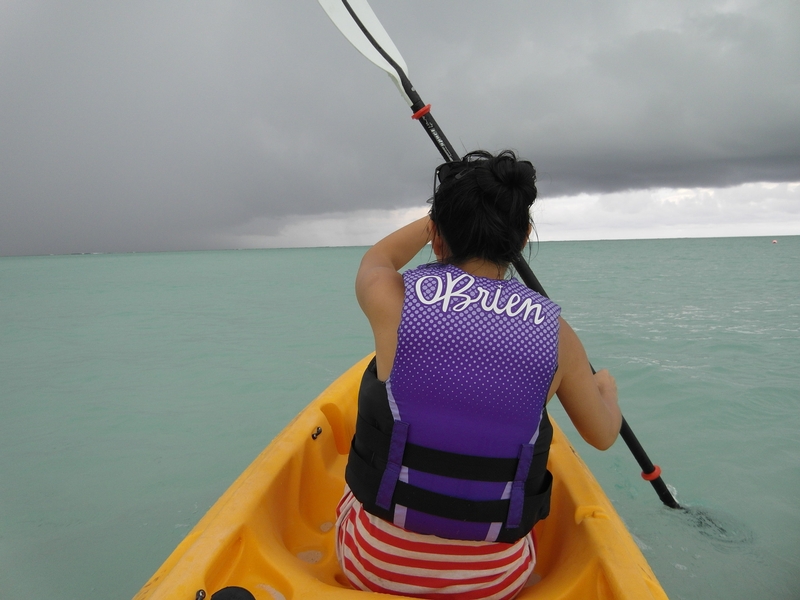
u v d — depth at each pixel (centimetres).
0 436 364
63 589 208
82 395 456
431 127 187
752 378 462
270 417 398
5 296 1376
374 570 98
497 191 90
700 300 1006
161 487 291
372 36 195
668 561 217
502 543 96
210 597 99
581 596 109
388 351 91
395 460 89
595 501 133
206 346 661
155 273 2509
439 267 94
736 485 278
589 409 97
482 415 86
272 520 135
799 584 203
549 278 1612
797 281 1408
